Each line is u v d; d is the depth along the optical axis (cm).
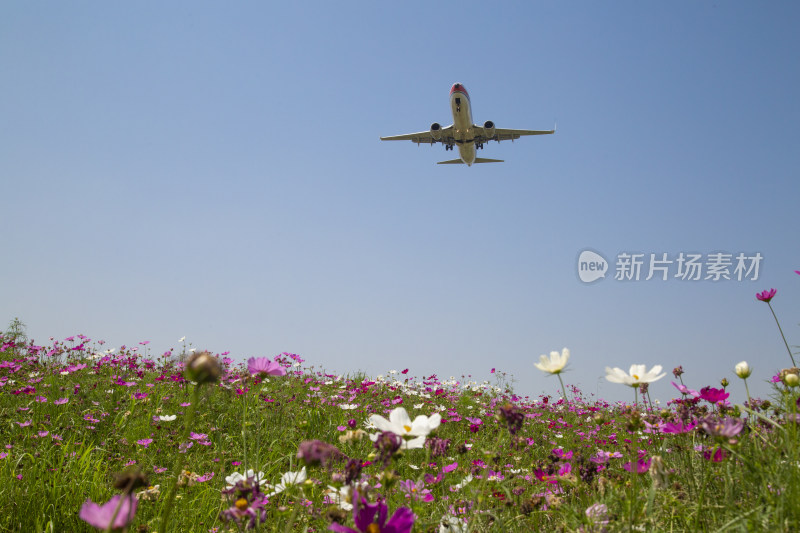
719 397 256
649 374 206
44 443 452
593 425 590
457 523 221
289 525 205
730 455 210
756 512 188
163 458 467
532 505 239
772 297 285
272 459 454
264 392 661
